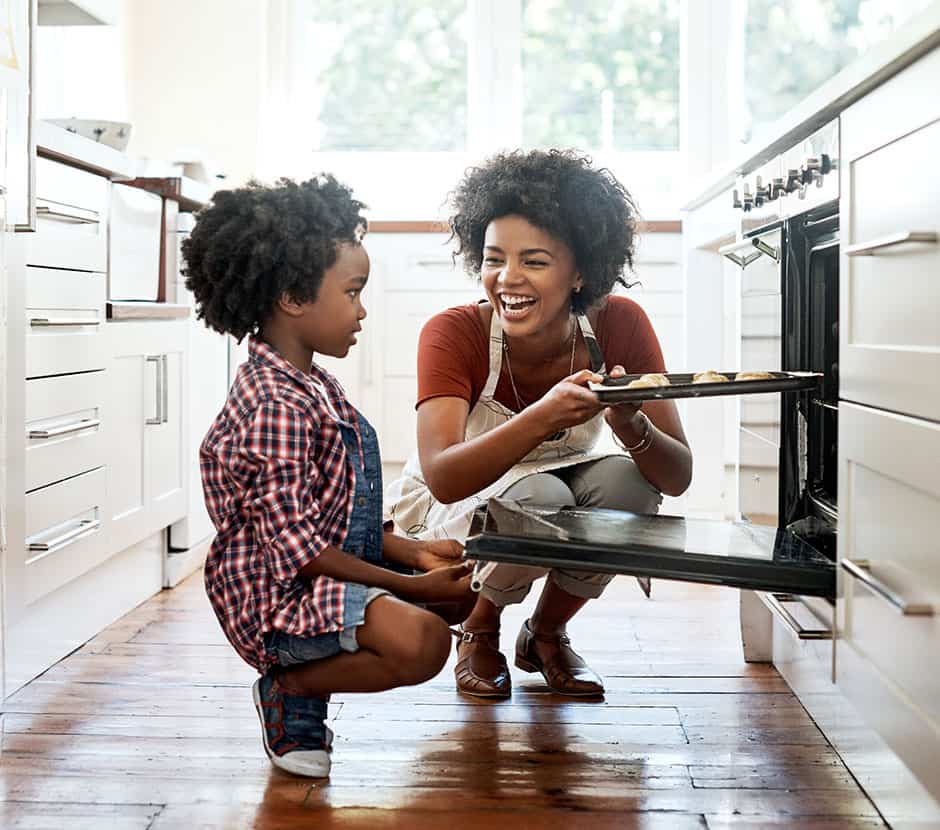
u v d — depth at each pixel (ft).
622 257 6.37
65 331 7.80
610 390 5.28
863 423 4.88
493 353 6.55
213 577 5.60
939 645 4.04
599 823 5.16
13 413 6.93
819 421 6.00
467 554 5.11
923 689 4.19
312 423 5.53
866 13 9.37
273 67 14.39
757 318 7.07
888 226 4.63
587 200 6.06
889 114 4.59
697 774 5.73
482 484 5.79
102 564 8.61
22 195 6.84
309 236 5.64
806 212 5.89
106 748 6.07
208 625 8.69
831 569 5.28
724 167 7.77
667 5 14.42
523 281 5.98
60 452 7.65
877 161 4.76
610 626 8.60
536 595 9.91
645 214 14.34
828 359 5.88
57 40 12.66
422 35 14.64
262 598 5.44
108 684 7.20
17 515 6.99
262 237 5.60
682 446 6.65
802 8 11.18
